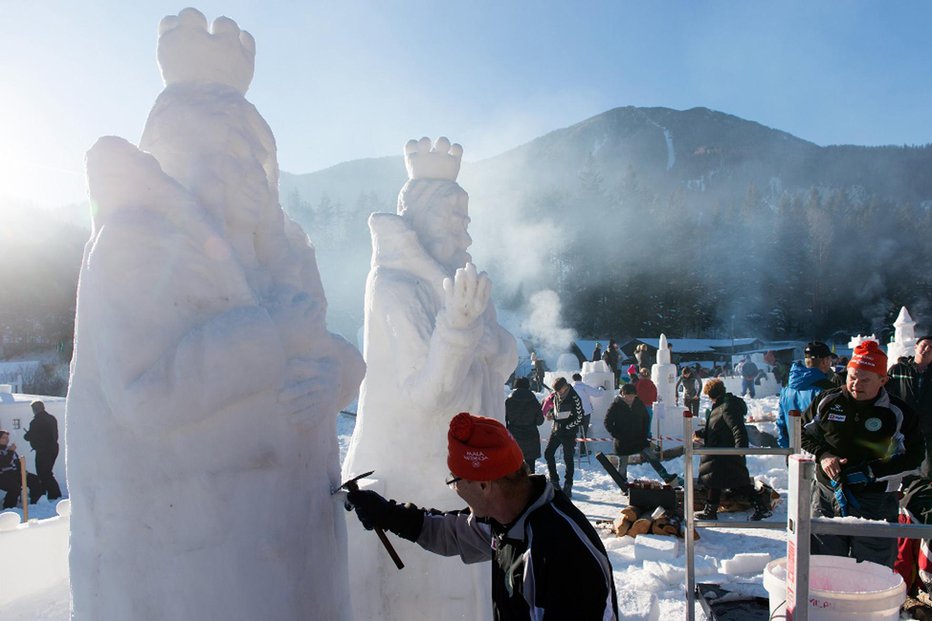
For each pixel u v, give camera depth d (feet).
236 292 6.38
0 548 9.57
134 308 5.90
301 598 6.63
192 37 7.06
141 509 6.00
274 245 7.40
